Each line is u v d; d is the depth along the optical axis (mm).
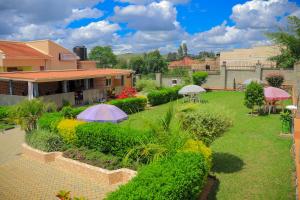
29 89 21562
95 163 10055
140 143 9000
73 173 10312
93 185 9297
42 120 13438
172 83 38438
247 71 34750
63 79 22906
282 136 13797
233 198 7953
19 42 34000
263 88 19781
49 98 22688
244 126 16422
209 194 8195
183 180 6242
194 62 66188
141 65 60094
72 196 8555
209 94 32312
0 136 16375
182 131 8531
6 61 26656
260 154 11414
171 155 7629
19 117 14016
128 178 9219
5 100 23453
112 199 5500
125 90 27875
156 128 8180
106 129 10594
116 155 10406
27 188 9242
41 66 31188
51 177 10047
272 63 47406
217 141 13305
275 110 20375
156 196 5547
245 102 19828
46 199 8508
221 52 52500
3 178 10086
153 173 6445
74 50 42219
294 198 7828
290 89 30047
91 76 26031
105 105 12719
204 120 9414
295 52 42219
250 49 49938
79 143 11555
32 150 12047
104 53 72938
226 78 35812
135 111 23875
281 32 42656
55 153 11555
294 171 9484
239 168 10016
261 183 8797
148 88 36812
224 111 9961
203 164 7418
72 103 24953
